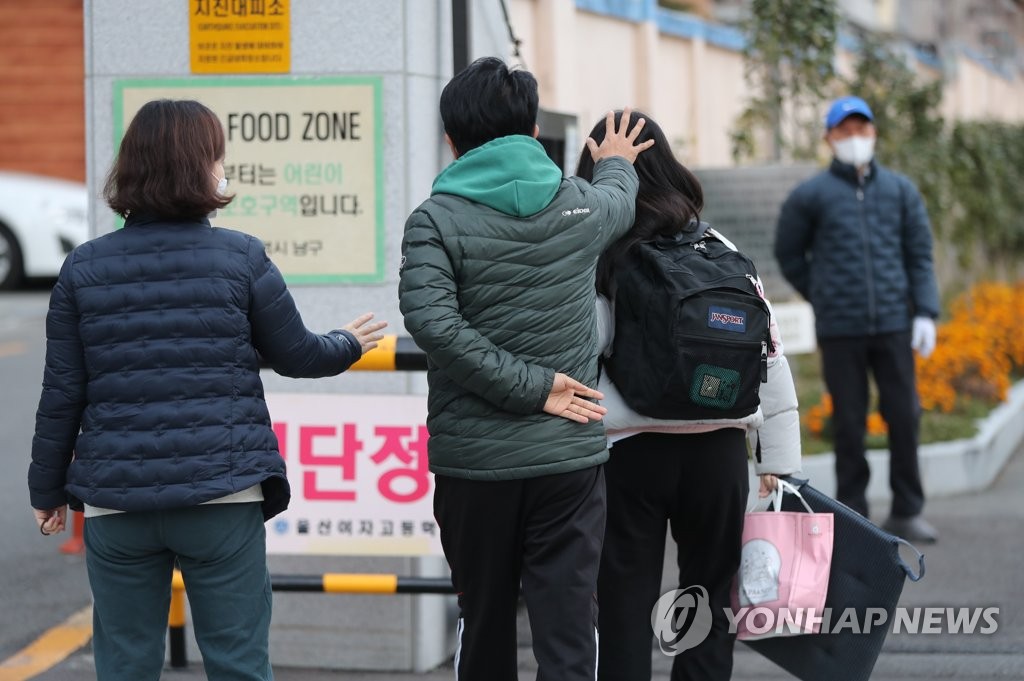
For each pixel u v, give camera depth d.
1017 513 21.61
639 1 33.47
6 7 57.34
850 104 19.31
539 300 9.91
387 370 13.45
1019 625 15.70
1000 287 41.12
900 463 19.62
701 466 10.92
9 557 19.62
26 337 39.09
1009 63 83.69
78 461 9.66
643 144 11.02
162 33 14.02
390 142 13.89
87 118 14.21
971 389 28.53
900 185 19.59
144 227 9.77
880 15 59.09
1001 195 45.47
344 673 14.41
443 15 14.27
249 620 9.92
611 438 10.94
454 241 9.80
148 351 9.54
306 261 14.02
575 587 10.02
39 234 47.16
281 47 13.90
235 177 14.01
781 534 11.61
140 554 9.80
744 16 32.69
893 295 19.38
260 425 9.77
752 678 14.13
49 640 15.84
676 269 10.54
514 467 9.84
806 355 33.50
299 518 13.91
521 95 10.20
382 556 14.27
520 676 14.13
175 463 9.45
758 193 26.48
